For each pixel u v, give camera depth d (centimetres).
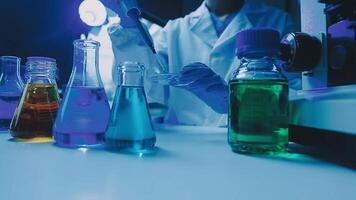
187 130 75
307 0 50
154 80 94
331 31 44
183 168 35
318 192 27
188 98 109
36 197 24
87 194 25
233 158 40
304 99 42
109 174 32
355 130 32
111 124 44
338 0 41
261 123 42
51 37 107
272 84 42
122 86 45
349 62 41
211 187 28
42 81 54
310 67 46
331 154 42
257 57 42
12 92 66
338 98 35
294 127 44
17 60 69
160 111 110
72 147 46
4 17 101
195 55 118
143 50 96
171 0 129
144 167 35
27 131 51
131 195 25
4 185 27
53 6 107
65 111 47
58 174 31
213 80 72
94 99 48
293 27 112
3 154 41
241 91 43
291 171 34
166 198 25
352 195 26
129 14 80
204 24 121
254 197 25
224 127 85
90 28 108
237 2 123
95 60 50
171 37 122
